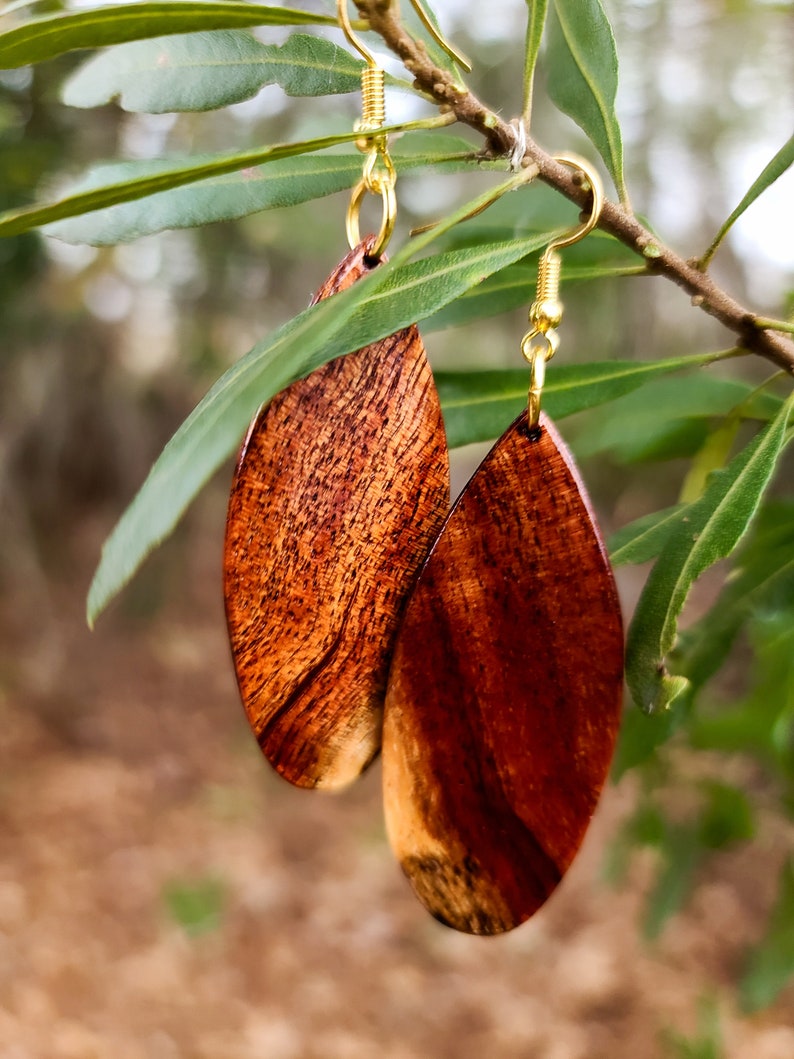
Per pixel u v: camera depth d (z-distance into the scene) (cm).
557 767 10
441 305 9
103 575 8
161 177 9
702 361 12
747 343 11
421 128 10
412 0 10
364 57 10
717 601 14
